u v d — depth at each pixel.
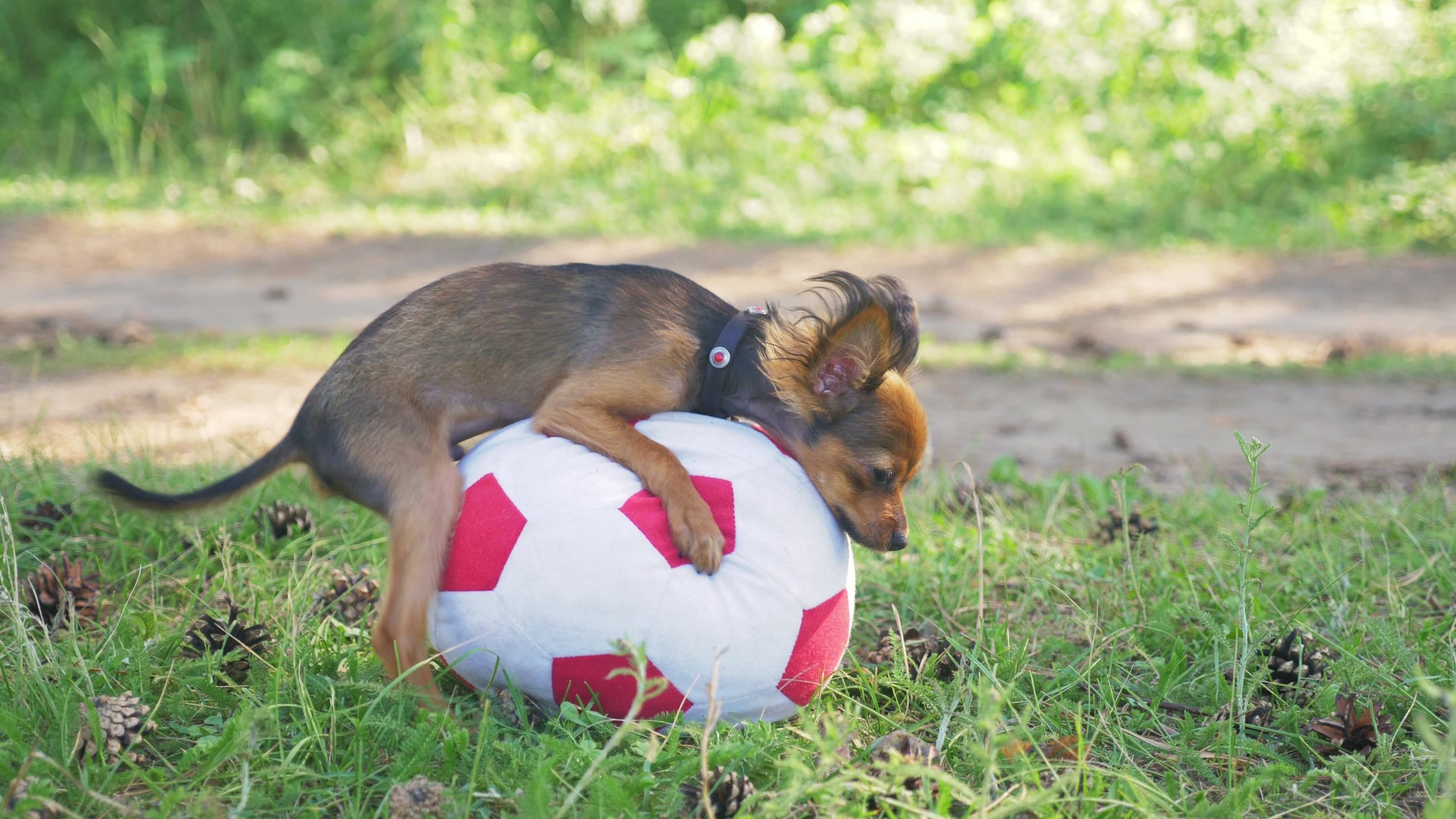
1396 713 1.92
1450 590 2.11
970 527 2.25
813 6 6.34
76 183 4.99
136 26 5.70
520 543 1.83
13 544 1.98
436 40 5.63
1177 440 2.62
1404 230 4.76
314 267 4.18
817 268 4.25
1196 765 1.84
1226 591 2.08
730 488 1.85
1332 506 2.33
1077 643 2.04
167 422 2.50
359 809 1.76
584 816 1.75
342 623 1.99
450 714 1.85
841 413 1.90
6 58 5.55
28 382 2.72
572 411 1.88
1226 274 4.32
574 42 6.11
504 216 4.87
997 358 3.19
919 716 1.92
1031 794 1.77
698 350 1.93
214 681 1.90
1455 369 3.08
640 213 4.84
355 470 1.89
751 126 5.44
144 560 2.11
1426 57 5.70
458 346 1.91
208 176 5.11
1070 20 5.87
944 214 4.88
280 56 5.41
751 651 1.82
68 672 1.85
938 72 5.83
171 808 1.73
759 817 1.73
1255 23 5.79
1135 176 5.16
